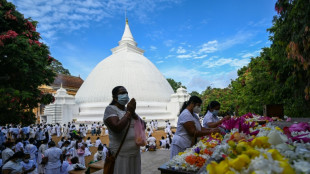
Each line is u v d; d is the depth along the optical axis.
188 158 2.29
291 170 1.03
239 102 18.41
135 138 2.66
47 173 6.69
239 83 21.58
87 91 32.00
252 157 1.21
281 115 5.59
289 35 6.11
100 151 8.28
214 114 4.70
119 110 2.76
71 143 9.84
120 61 33.94
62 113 27.88
